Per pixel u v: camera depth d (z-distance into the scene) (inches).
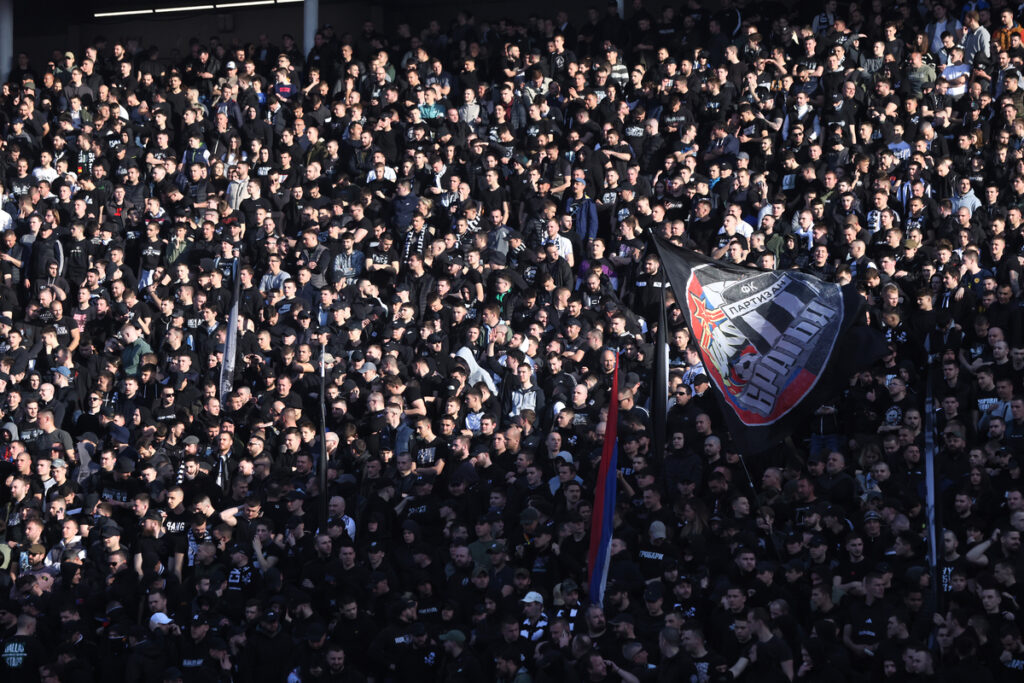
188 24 4697.3
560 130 3508.9
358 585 2206.0
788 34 3636.8
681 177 3176.7
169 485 2524.6
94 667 2240.4
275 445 2655.0
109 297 3149.6
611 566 2124.8
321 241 3221.0
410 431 2561.5
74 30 4692.4
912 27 3526.1
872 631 1958.7
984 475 2186.3
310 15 4165.8
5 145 3673.7
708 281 2005.4
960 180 3051.2
